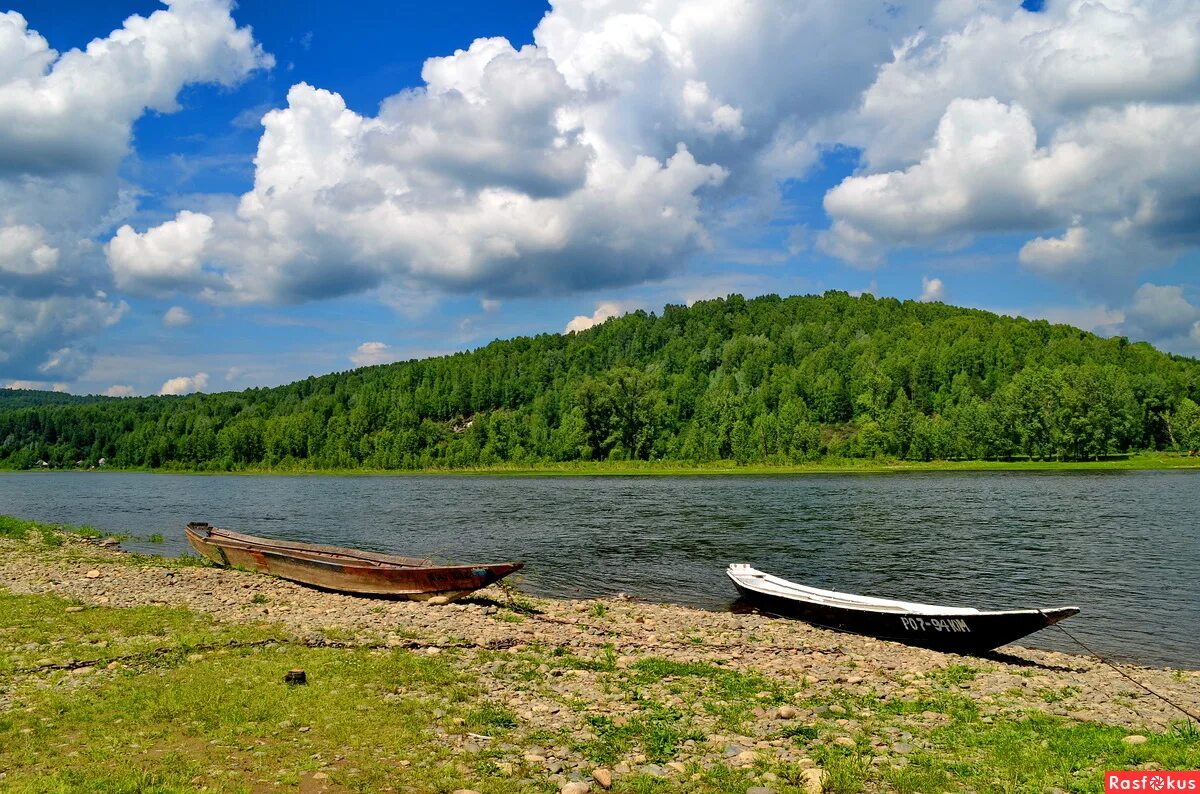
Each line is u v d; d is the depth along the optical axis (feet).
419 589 89.15
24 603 74.64
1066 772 38.70
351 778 35.63
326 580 94.22
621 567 127.54
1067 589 106.11
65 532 159.12
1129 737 44.32
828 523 184.75
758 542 153.89
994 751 42.14
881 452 514.68
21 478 580.30
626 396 566.77
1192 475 370.94
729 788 36.09
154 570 100.58
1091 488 289.74
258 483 453.99
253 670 53.11
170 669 52.95
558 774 37.29
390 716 44.68
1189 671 70.33
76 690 47.73
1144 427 525.34
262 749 38.88
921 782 37.06
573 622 81.15
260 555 103.04
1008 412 494.59
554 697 50.62
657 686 54.90
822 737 44.27
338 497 305.32
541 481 415.44
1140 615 92.07
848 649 74.69
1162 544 144.25
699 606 100.48
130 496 326.85
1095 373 494.18
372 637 66.08
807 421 544.21
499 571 86.84
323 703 46.44
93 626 65.46
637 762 39.29
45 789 32.94
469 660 59.77
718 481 377.09
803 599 88.33
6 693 46.96
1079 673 67.97
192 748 38.78
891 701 53.72
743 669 62.13
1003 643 73.31
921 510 213.25
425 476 515.50
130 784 33.71
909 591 106.22
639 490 318.45
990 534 161.38
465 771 36.96
